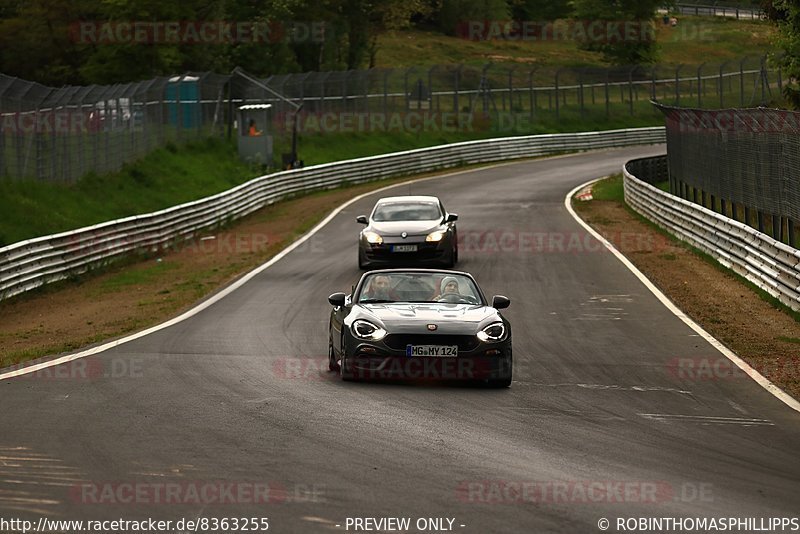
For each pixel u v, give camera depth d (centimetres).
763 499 2725
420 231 8700
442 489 2764
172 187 15612
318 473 2914
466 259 9469
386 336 4384
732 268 8425
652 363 5056
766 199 7756
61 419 3634
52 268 8894
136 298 8044
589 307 6919
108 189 13750
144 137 16350
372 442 3309
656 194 11688
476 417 3750
